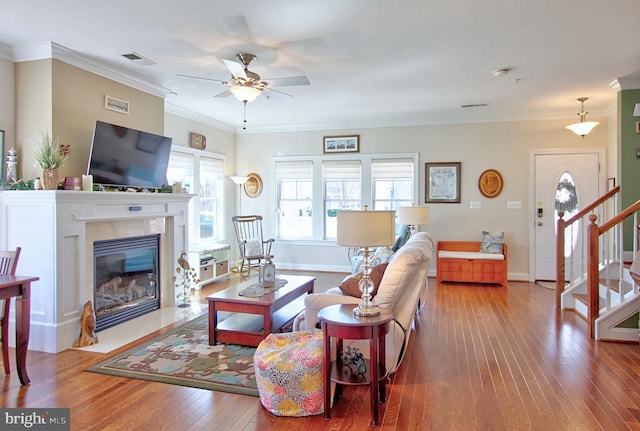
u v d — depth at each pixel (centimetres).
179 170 612
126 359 320
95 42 350
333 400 254
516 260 652
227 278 656
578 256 625
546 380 284
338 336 228
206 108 606
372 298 292
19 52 362
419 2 277
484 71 429
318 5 282
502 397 259
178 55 381
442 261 635
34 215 341
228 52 373
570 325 412
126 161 410
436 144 678
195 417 236
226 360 318
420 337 376
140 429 222
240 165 773
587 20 306
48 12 294
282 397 237
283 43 352
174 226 482
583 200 624
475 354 334
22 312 274
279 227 763
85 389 270
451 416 237
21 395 261
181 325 409
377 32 328
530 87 488
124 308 421
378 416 234
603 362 316
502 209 654
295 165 747
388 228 252
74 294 354
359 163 714
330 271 731
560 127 630
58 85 363
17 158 367
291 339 275
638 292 364
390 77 450
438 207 678
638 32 328
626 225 463
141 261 453
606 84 477
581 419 232
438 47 361
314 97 538
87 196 358
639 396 260
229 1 277
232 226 760
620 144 461
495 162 655
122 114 434
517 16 299
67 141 372
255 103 575
